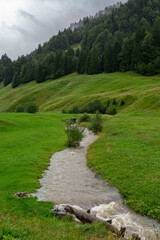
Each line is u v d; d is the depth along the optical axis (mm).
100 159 24641
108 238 8094
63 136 43219
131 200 14445
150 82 120688
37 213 11836
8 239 6828
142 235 10531
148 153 24594
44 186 17656
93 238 8039
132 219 12250
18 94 169250
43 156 27594
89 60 180125
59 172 21812
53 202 13922
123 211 13297
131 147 27969
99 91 125875
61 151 31719
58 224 9742
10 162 23703
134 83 125438
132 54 157000
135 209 13328
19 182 17625
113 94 111000
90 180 19281
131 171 19469
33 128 53219
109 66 167625
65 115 84000
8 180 18062
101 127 45750
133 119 56219
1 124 52562
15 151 29719
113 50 166875
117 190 16750
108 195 15812
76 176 20484
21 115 76000
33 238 7266
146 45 146875
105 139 35250
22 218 10445
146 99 77500
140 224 11758
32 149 31250
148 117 57438
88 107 95938
